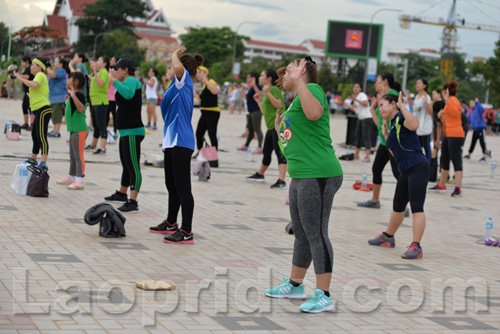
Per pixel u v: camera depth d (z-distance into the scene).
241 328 4.38
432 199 11.76
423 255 7.16
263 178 11.75
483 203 11.70
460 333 4.66
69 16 118.00
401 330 4.62
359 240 7.62
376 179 9.93
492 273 6.57
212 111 13.20
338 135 27.16
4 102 27.59
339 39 85.19
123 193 8.44
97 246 6.17
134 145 7.92
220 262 6.03
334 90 94.38
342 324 4.66
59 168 10.86
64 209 7.73
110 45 95.31
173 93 6.61
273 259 6.32
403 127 6.96
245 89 35.94
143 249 6.23
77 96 8.93
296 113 4.89
